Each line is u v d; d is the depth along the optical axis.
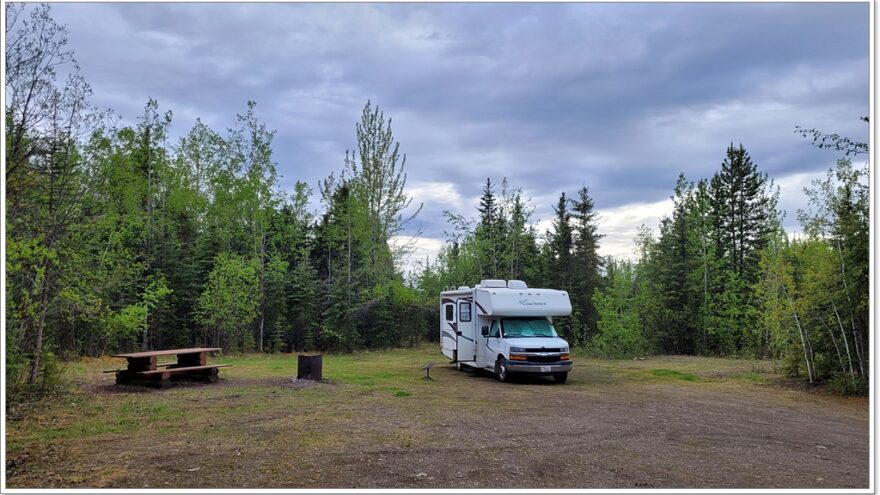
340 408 10.83
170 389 13.30
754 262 34.09
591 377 17.38
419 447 7.66
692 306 28.84
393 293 32.09
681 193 30.03
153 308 24.86
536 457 7.23
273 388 13.59
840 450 8.05
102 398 11.69
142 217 26.09
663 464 6.98
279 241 31.81
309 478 6.22
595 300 27.42
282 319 29.28
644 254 30.47
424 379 16.48
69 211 11.52
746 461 7.21
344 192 33.66
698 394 13.68
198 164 31.62
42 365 11.49
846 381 13.81
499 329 16.64
